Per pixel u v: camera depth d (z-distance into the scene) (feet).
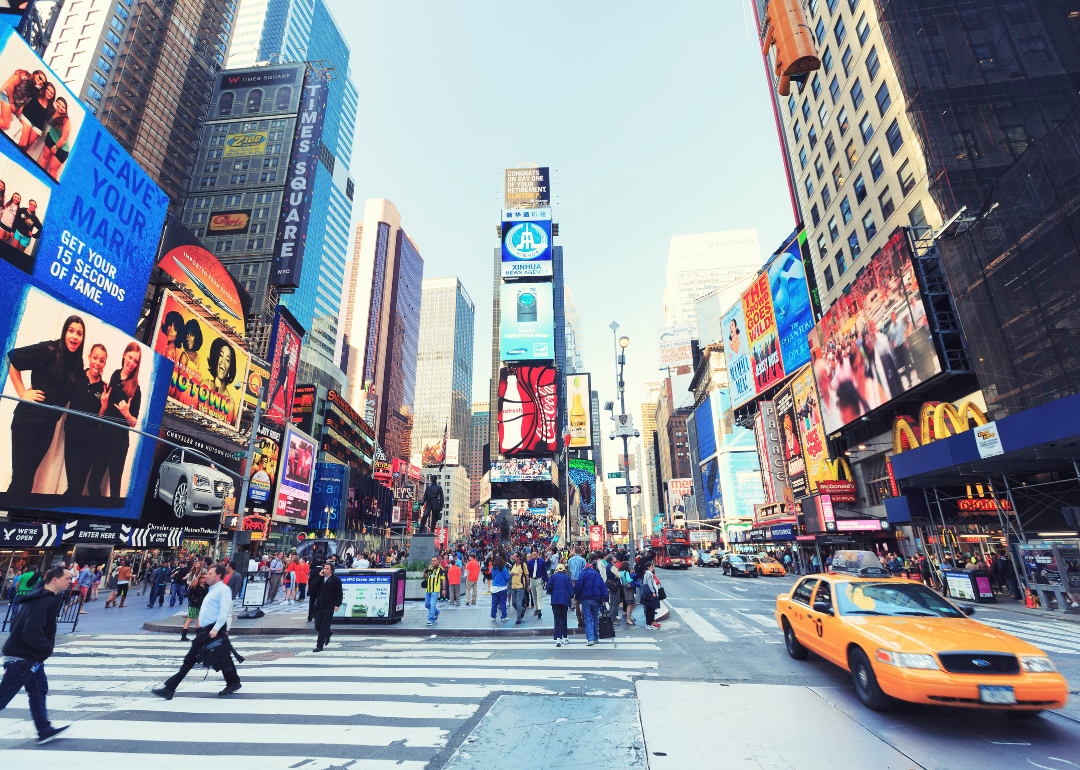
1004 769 15.20
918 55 102.12
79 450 103.40
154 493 125.80
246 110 320.29
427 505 91.09
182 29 306.76
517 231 238.68
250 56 475.72
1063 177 64.54
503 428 216.13
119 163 120.26
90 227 111.96
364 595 47.57
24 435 92.22
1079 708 20.59
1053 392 65.05
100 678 27.81
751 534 189.16
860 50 122.01
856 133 125.90
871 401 112.88
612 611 48.01
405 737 18.12
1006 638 19.99
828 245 143.43
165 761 16.03
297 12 506.89
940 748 16.80
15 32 96.99
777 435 181.06
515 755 16.40
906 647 19.63
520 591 48.42
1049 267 65.72
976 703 17.87
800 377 156.15
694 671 28.17
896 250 100.94
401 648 36.99
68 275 106.22
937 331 92.02
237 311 169.07
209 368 151.74
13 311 91.97
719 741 17.48
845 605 24.90
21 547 83.61
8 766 15.64
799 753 16.42
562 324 418.31
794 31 71.97
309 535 217.15
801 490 158.20
